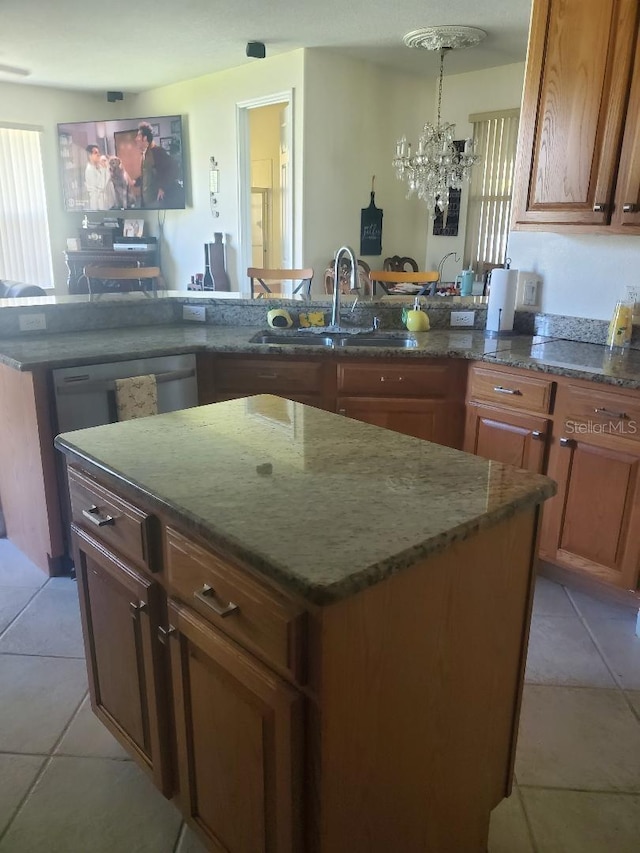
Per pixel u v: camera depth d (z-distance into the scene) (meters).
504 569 1.25
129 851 1.50
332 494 1.20
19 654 2.18
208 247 6.39
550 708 1.95
